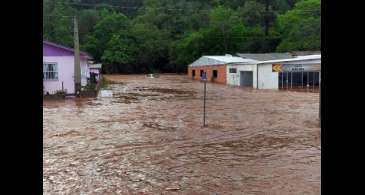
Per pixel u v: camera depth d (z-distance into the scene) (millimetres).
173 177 8766
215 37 68812
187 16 80688
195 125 16234
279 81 40156
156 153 11211
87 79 35812
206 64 53188
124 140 13086
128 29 76625
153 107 22641
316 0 64750
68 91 28344
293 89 38750
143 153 11211
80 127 15633
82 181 8469
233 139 13383
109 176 8875
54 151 11414
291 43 59094
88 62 40562
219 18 71500
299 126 16172
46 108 21719
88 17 76500
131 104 24094
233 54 63719
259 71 40500
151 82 48781
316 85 40844
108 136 13773
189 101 26172
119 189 7910
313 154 11070
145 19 81062
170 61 74000
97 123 16672
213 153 11242
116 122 16969
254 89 38812
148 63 75125
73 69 28328
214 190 7797
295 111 21156
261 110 21578
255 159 10492
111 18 76688
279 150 11648
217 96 30281
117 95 30328
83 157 10703
